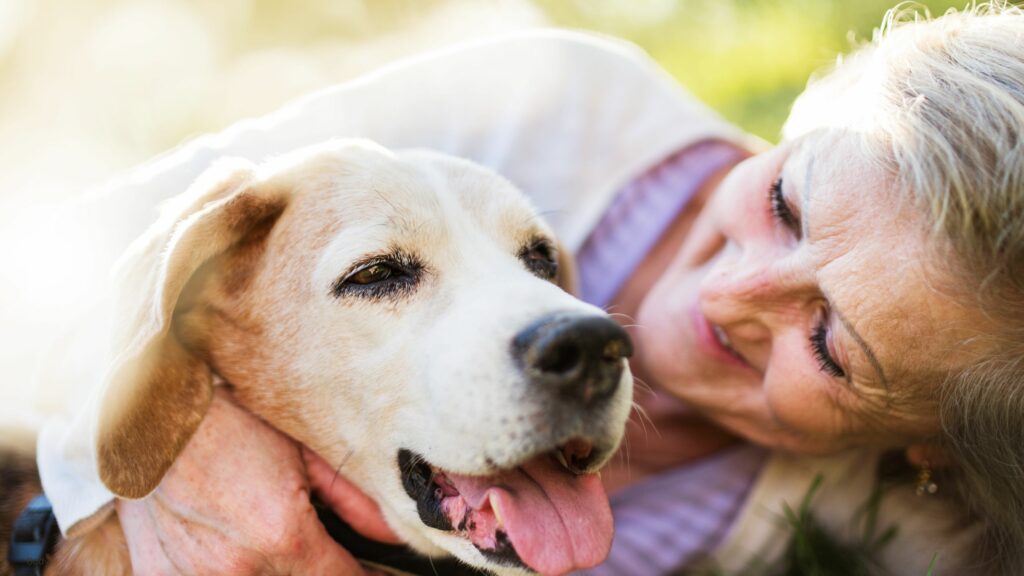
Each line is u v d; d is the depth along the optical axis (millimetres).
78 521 494
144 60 1123
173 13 1168
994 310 458
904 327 468
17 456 543
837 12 1245
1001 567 544
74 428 489
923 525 593
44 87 1084
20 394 555
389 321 476
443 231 492
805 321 512
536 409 430
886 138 474
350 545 519
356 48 1106
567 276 579
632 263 647
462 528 462
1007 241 445
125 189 581
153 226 495
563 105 678
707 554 610
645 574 603
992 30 494
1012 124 450
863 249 471
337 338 482
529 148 666
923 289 460
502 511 439
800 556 592
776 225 534
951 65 481
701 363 568
